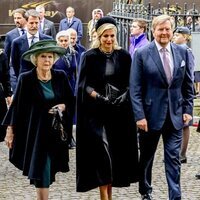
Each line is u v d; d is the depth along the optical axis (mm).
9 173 13109
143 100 10391
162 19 10266
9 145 9688
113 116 10172
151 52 10297
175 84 10359
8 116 9664
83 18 27266
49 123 9531
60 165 9641
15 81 14680
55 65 14828
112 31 10133
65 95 9711
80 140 10148
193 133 17016
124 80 10320
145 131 10352
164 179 12508
